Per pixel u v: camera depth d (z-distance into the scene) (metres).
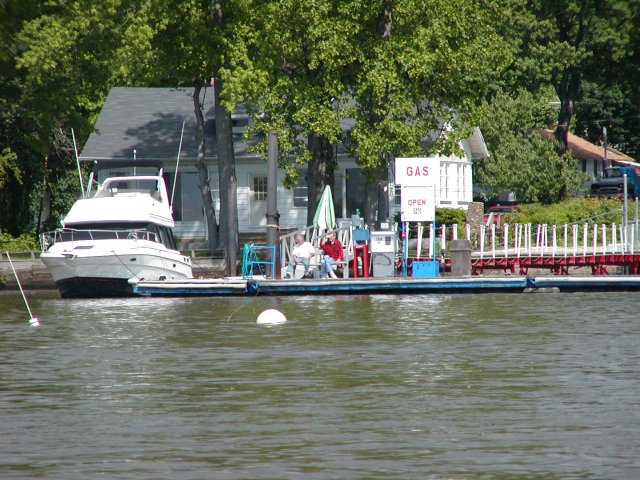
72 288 126.19
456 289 122.62
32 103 169.88
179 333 82.88
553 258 142.88
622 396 51.75
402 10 152.50
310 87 154.62
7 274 165.12
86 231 128.88
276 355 68.38
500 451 40.97
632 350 68.94
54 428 45.75
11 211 194.38
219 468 38.81
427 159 127.38
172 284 123.38
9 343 77.25
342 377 58.66
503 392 53.28
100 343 76.69
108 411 49.44
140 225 130.12
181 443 42.78
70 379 59.16
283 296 121.31
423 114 162.75
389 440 42.94
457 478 37.25
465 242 129.75
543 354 67.31
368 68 154.25
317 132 153.12
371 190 167.00
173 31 160.62
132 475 37.97
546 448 41.38
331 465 39.09
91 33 159.38
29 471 38.66
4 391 55.19
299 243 131.62
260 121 157.50
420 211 128.12
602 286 123.50
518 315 94.56
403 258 130.88
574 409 48.69
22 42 150.50
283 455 40.62
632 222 149.50
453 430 44.62
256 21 157.50
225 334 81.56
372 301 112.69
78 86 169.88
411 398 51.94
